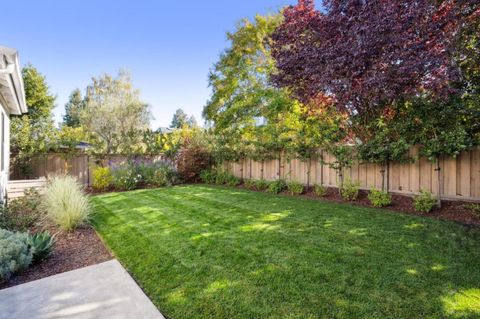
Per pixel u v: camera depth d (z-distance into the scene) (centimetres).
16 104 708
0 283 271
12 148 917
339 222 437
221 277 269
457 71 421
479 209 433
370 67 482
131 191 892
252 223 451
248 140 971
